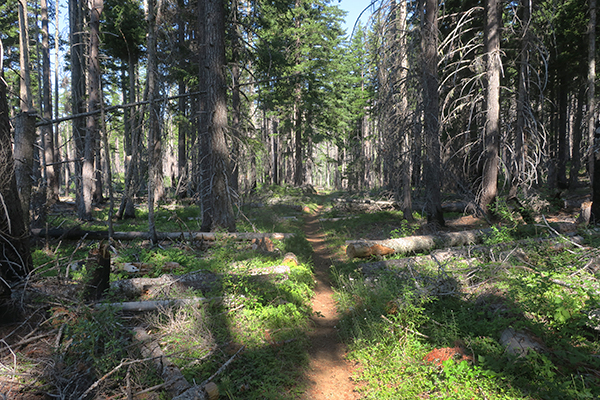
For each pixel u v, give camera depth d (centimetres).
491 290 581
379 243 948
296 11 2984
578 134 2180
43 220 1074
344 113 3753
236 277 644
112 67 2453
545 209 1380
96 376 391
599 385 345
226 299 584
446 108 1669
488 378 368
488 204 1255
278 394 392
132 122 1050
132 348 438
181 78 1791
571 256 692
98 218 1641
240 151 1288
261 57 1795
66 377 393
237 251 923
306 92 2811
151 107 970
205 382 372
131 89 2120
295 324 568
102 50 2048
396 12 1302
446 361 404
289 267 810
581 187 2164
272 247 1023
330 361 495
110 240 905
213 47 1105
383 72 1306
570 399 325
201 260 816
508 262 677
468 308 555
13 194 566
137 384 377
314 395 409
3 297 509
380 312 579
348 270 871
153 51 966
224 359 445
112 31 2011
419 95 1246
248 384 405
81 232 1032
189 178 1355
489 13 1259
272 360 459
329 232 1455
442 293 603
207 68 1112
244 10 1697
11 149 573
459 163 1712
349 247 982
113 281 620
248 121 1453
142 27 2069
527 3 1298
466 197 1434
